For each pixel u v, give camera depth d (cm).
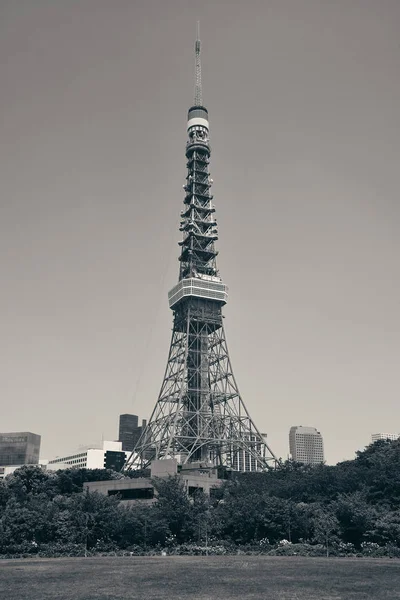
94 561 10812
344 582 7356
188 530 13812
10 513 13400
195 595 6359
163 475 18662
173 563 10200
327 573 8312
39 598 6181
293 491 16300
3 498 17538
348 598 6112
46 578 7962
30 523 13100
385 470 14875
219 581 7544
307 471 19162
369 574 8162
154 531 13275
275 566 9419
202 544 13400
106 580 7700
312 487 16138
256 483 17700
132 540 13412
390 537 12019
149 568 9262
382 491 14138
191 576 8106
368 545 11962
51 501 16975
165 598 6150
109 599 6091
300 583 7288
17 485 19475
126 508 14950
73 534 13112
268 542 13012
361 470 16338
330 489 15712
